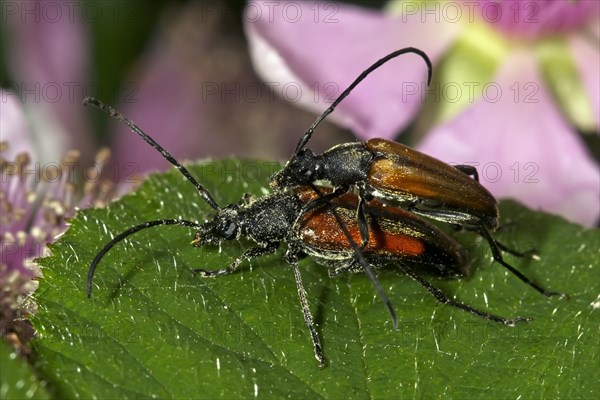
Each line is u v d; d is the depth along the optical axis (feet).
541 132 0.31
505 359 0.27
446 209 0.28
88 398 0.26
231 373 0.26
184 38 0.35
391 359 0.27
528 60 0.31
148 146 0.35
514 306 0.28
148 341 0.26
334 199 0.28
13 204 0.30
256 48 0.30
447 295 0.28
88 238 0.28
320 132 0.34
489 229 0.28
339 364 0.27
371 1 0.32
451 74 0.31
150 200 0.28
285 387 0.26
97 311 0.27
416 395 0.27
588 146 0.31
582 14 0.31
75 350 0.26
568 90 0.31
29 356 0.26
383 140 0.29
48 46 0.34
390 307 0.27
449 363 0.27
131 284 0.27
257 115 0.35
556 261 0.28
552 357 0.27
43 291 0.27
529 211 0.29
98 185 0.30
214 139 0.35
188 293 0.27
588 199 0.30
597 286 0.28
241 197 0.29
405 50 0.29
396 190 0.28
